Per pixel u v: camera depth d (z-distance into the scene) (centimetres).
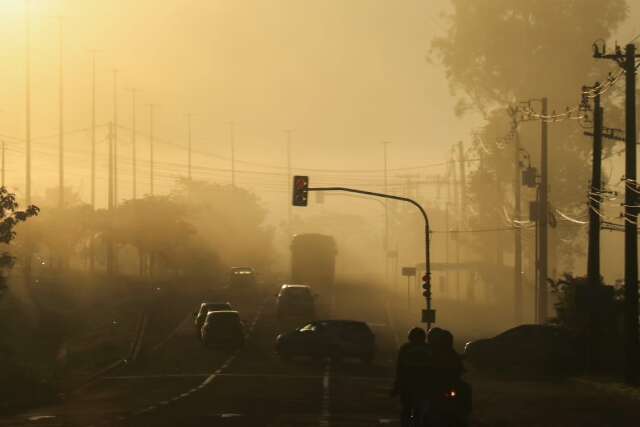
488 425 6347
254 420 6525
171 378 10275
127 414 6944
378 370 11331
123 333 15675
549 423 6450
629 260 9075
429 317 13575
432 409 4906
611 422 6506
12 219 11688
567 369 11194
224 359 12638
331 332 12238
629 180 9119
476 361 11456
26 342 13588
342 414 6944
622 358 10881
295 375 10588
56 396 8756
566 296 12700
